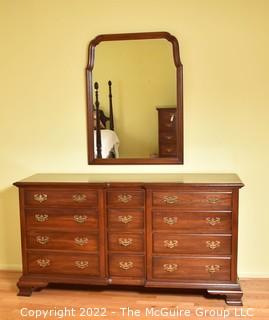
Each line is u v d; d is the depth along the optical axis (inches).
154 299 100.5
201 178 102.1
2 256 123.5
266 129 108.6
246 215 112.1
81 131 115.8
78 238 101.0
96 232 100.1
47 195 100.7
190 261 97.7
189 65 109.1
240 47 106.8
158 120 112.2
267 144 109.0
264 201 111.0
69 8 112.0
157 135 112.7
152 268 99.0
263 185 110.5
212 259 97.0
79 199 99.7
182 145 111.4
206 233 96.5
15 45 115.2
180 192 96.0
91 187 98.5
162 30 109.2
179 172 112.9
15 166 119.7
